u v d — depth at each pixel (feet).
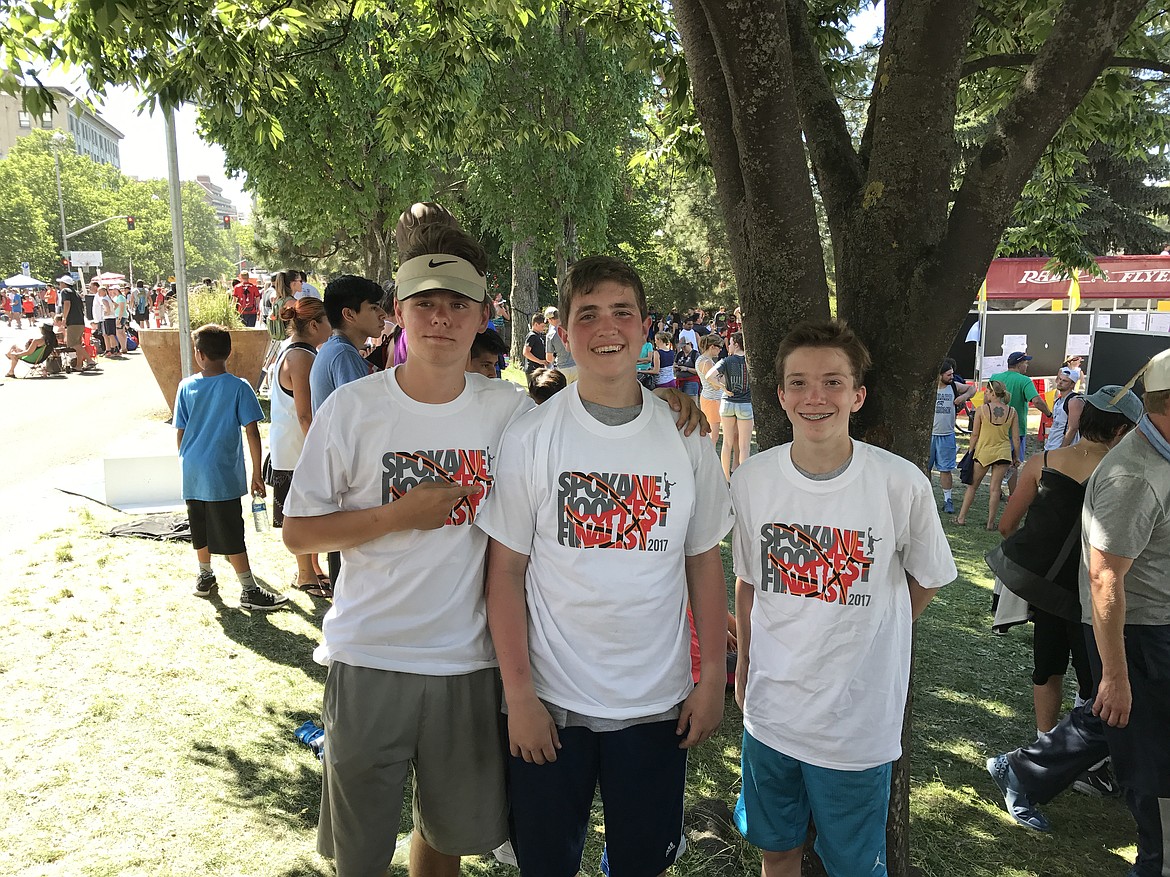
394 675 6.62
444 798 6.88
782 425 7.95
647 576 6.34
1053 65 6.88
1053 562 10.36
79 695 12.23
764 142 7.15
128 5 11.53
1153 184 81.87
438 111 20.68
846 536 6.78
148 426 33.55
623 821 6.52
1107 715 8.34
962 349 50.88
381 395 6.72
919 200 7.53
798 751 7.02
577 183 52.37
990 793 11.09
